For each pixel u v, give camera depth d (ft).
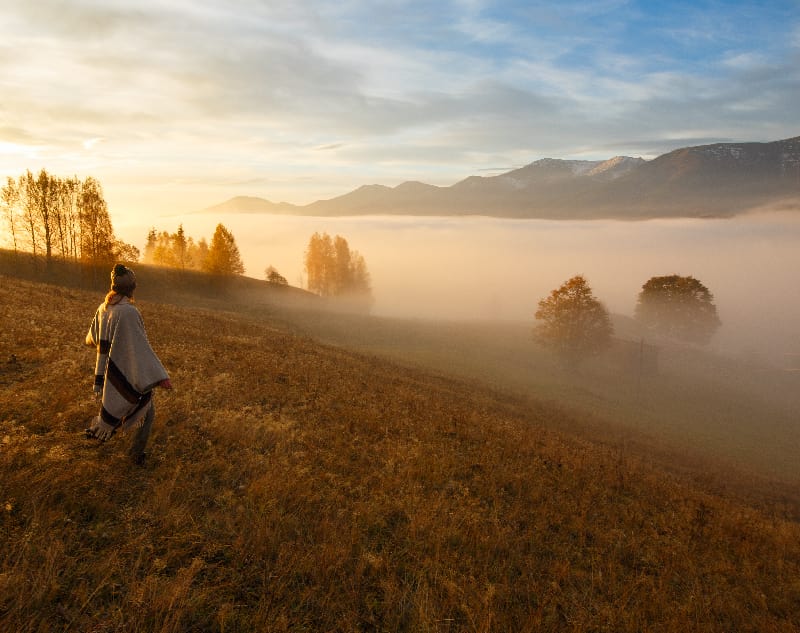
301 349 76.74
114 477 17.19
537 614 15.15
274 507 17.99
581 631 15.19
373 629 13.39
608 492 33.27
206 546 14.73
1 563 12.05
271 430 26.96
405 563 16.90
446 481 26.68
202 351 47.85
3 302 49.88
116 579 12.67
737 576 24.34
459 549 18.99
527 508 25.66
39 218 181.68
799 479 110.32
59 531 13.76
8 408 21.42
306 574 14.83
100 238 187.21
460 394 83.61
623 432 107.14
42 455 17.48
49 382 26.48
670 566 22.76
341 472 23.86
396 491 23.18
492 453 34.58
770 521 41.98
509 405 92.48
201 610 12.39
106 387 16.14
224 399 31.42
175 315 83.71
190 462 20.27
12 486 14.99
